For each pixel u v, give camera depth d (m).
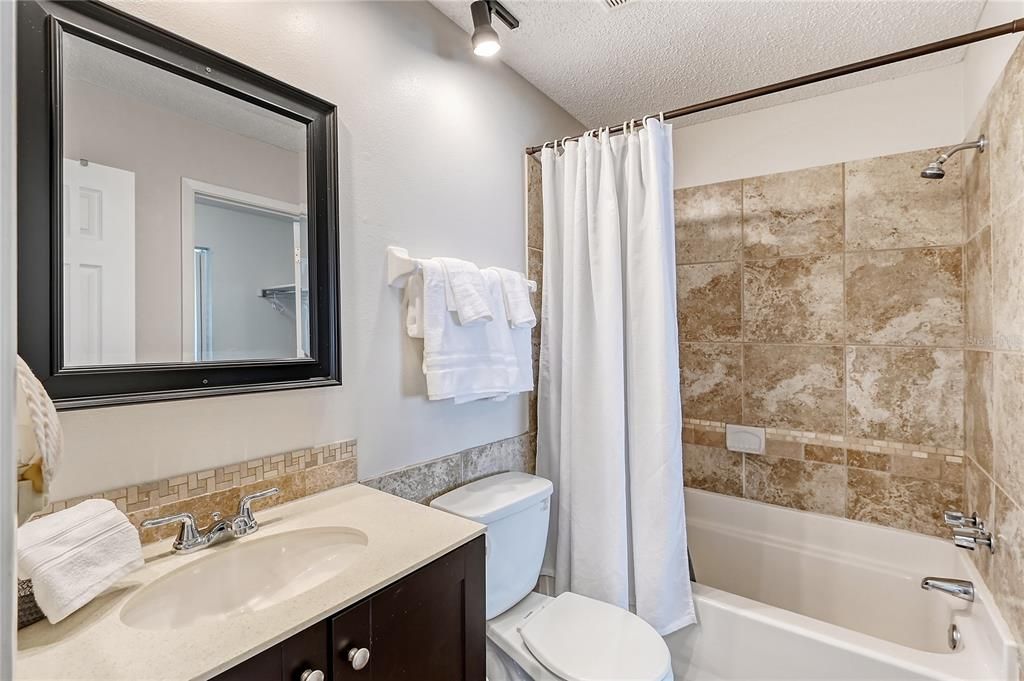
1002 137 1.36
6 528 0.31
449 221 1.63
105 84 0.90
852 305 2.03
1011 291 1.30
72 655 0.65
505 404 1.86
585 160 1.81
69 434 0.86
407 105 1.49
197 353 1.02
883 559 1.93
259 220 1.12
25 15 0.81
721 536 2.26
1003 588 1.31
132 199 0.93
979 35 1.24
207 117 1.04
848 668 1.37
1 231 0.31
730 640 1.59
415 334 1.42
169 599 0.86
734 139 2.31
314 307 1.22
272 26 1.16
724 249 2.33
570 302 1.84
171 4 1.00
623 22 1.63
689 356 2.43
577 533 1.75
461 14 1.62
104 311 0.90
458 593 1.01
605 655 1.29
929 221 1.88
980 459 1.60
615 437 1.69
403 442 1.46
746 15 1.59
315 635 0.75
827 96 2.09
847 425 2.04
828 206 2.08
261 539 0.99
